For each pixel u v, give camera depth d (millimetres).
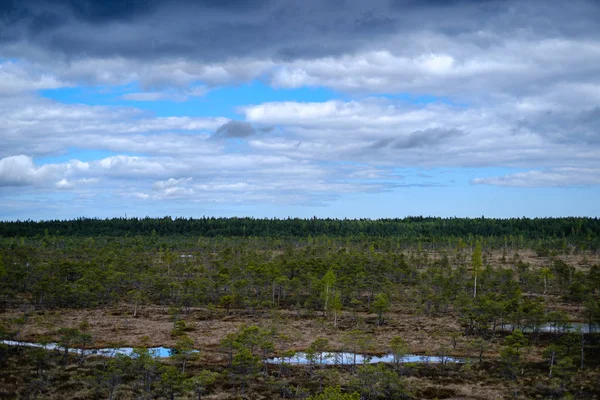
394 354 86062
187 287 138750
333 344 98500
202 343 98562
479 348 90250
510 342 91875
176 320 117750
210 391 71750
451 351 93938
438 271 166375
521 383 76375
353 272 154375
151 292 149250
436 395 71750
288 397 70062
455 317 123438
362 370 74188
